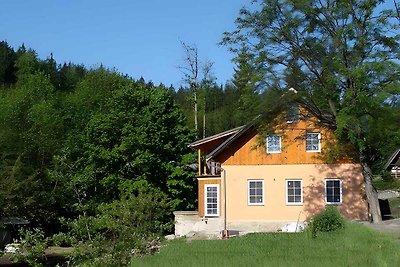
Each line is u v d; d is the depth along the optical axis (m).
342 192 37.06
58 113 55.12
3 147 44.50
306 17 31.00
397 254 18.47
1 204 35.22
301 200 37.47
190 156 44.66
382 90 29.31
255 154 38.06
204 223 37.56
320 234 24.36
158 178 44.00
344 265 17.12
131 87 45.97
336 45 30.52
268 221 37.47
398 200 46.12
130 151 43.50
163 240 20.78
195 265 17.77
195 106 56.59
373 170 38.84
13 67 90.94
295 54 31.58
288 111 33.91
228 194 38.00
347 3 29.91
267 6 31.12
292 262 17.86
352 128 31.66
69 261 17.80
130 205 20.27
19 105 52.00
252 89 32.22
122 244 16.94
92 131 44.69
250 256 19.25
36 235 18.03
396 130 30.41
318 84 31.97
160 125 44.34
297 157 37.69
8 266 29.69
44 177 40.78
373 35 30.12
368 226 27.95
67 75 91.12
